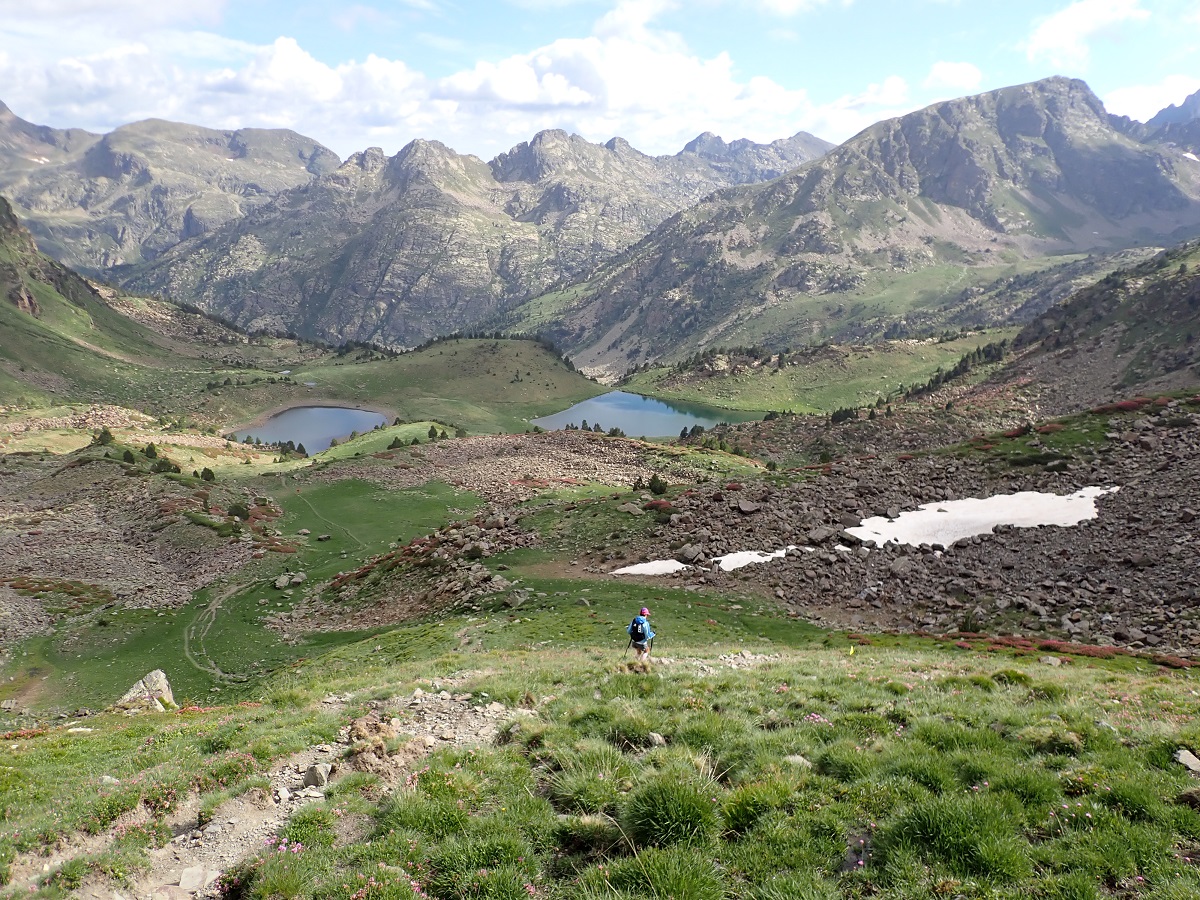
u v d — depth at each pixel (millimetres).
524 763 15766
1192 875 9883
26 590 94250
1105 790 12195
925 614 52875
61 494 154500
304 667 55281
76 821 15297
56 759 22922
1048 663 36156
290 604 83812
